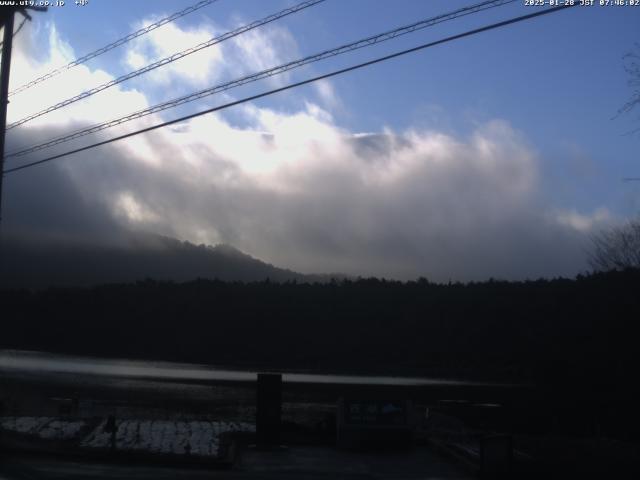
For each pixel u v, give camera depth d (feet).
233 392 249.14
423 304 455.63
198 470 59.06
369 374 372.79
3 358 462.19
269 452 71.67
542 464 60.18
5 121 72.59
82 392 230.48
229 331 510.17
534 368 210.79
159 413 161.17
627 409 125.90
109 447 68.80
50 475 51.55
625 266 112.98
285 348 472.85
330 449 75.05
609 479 54.03
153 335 536.83
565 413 147.13
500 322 364.58
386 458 69.15
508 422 151.23
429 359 397.39
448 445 74.08
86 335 561.02
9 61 72.95
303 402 203.62
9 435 73.05
